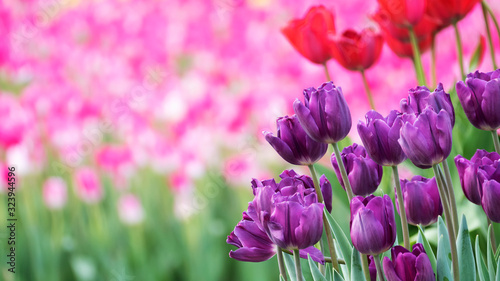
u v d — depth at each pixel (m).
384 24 2.59
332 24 2.64
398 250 1.85
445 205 1.87
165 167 4.69
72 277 4.84
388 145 1.91
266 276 4.28
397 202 2.03
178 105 4.75
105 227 4.76
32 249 4.58
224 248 4.75
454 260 1.87
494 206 1.87
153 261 4.68
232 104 4.70
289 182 1.94
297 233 1.85
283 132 1.95
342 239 1.97
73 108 4.85
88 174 4.55
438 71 4.33
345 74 4.65
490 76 1.98
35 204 4.73
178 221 4.81
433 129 1.87
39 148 4.69
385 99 4.50
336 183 2.46
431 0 2.50
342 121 1.92
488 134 2.32
